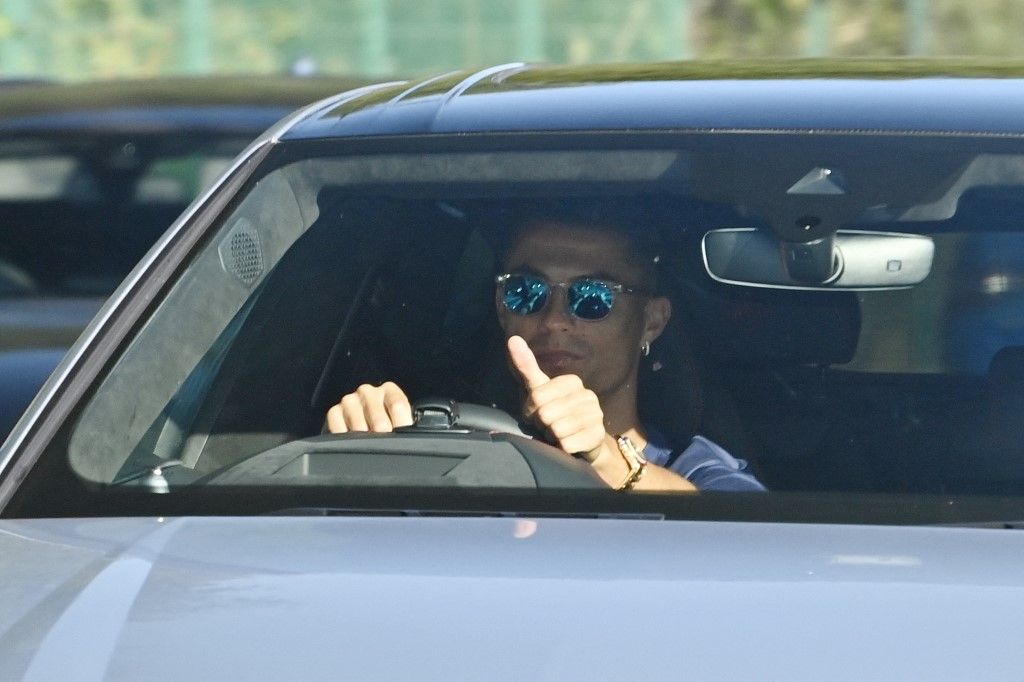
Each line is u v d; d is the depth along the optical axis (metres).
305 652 7.06
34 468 9.16
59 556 8.22
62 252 22.55
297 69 27.05
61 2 67.12
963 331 10.23
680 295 10.35
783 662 6.88
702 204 10.12
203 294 10.23
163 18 67.38
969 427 9.93
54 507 8.95
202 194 10.73
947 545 8.05
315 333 10.78
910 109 10.28
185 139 23.53
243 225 10.45
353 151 10.55
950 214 10.01
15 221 22.86
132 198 23.19
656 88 10.82
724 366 10.38
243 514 8.85
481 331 10.73
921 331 10.23
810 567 7.73
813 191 9.98
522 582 7.58
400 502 8.84
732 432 10.23
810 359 10.29
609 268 10.12
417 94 11.34
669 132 10.27
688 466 10.13
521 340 9.76
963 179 9.88
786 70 11.13
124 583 7.80
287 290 10.78
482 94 11.07
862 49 66.56
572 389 9.70
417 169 10.40
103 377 9.62
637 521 8.43
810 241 10.02
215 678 6.94
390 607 7.38
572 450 9.62
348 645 7.09
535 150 10.33
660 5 67.25
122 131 23.55
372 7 67.25
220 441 10.26
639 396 10.45
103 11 67.12
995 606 7.31
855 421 10.12
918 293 10.26
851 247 10.02
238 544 8.21
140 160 23.42
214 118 23.86
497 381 10.60
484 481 9.06
